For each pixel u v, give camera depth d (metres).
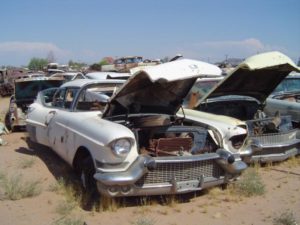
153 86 5.39
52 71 36.66
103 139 4.80
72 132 5.72
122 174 4.70
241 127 5.84
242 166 5.39
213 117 6.24
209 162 5.19
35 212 4.96
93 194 5.34
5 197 5.43
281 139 6.93
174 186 4.88
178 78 5.01
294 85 9.72
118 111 5.64
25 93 11.19
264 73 6.99
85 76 15.82
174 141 5.36
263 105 7.98
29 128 7.88
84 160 5.40
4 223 4.64
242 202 5.35
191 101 7.75
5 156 7.90
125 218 4.77
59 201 5.29
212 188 5.68
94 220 4.71
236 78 6.85
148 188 4.83
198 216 4.88
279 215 4.90
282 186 6.02
